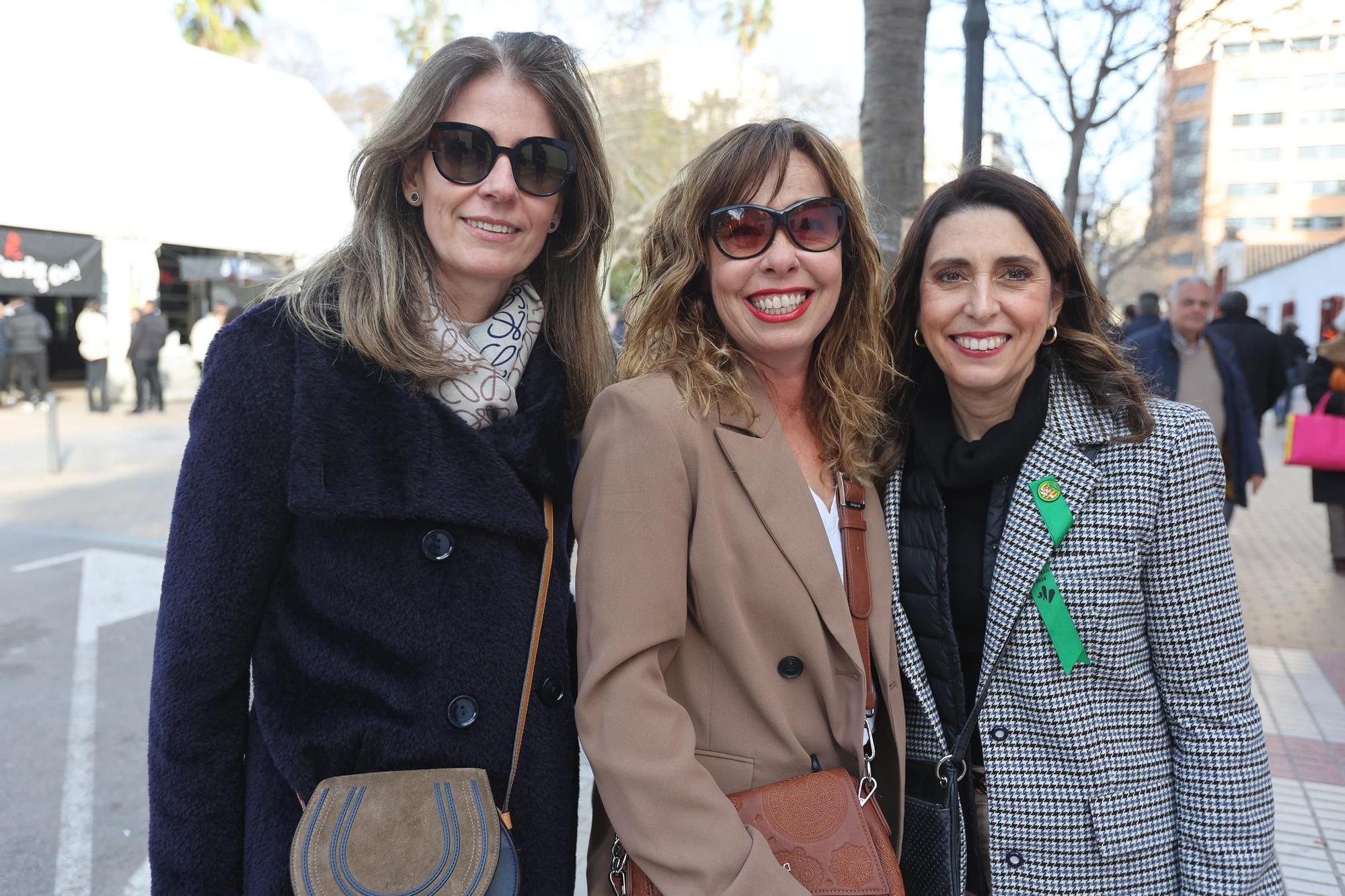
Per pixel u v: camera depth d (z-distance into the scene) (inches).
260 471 48.3
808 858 50.7
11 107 498.6
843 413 62.8
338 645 49.8
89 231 529.0
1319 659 181.0
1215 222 1812.3
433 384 52.7
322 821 46.3
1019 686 57.6
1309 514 346.9
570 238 63.4
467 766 50.4
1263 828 55.2
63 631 192.7
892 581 61.4
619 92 770.2
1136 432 56.6
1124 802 56.5
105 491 343.3
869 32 139.5
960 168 71.9
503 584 52.4
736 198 58.5
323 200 684.7
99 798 126.0
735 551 55.0
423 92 53.9
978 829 61.8
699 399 56.0
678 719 50.9
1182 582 56.0
